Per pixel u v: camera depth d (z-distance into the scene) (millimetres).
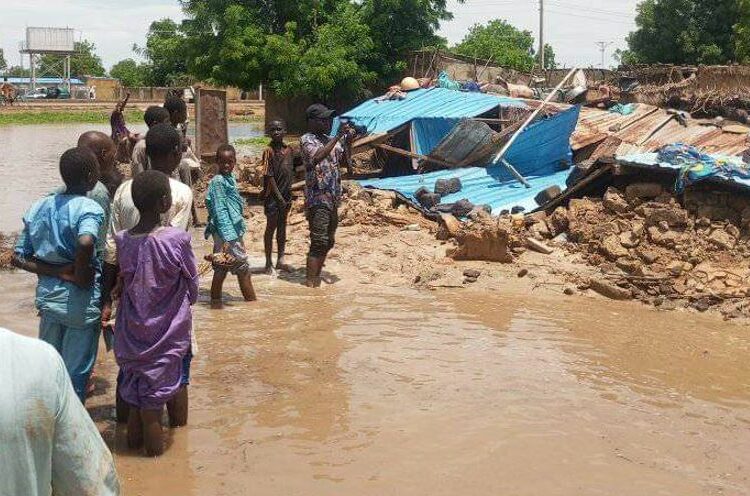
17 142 29969
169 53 32375
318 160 8555
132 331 4555
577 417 5309
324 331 7086
